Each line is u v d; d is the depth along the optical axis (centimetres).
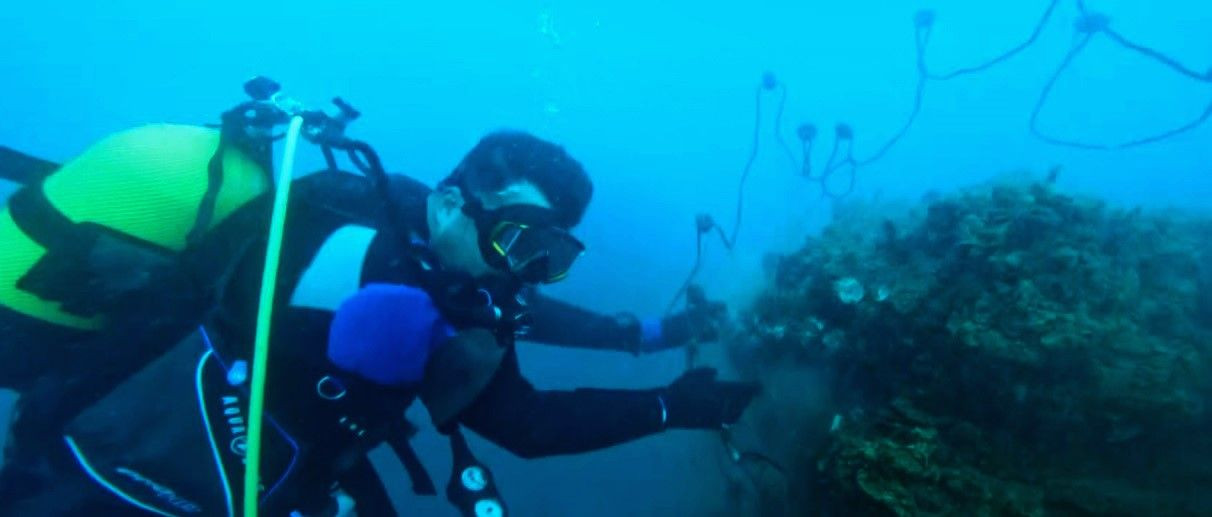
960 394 166
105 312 140
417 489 146
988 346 153
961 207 186
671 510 312
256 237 137
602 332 262
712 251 632
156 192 143
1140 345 149
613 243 675
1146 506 147
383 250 131
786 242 380
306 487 138
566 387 432
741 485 240
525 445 142
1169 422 148
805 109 2123
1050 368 151
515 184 130
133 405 132
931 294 173
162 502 133
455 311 127
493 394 138
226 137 152
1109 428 151
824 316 207
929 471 146
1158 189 783
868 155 1338
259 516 132
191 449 131
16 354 140
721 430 187
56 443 136
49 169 171
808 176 468
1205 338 161
